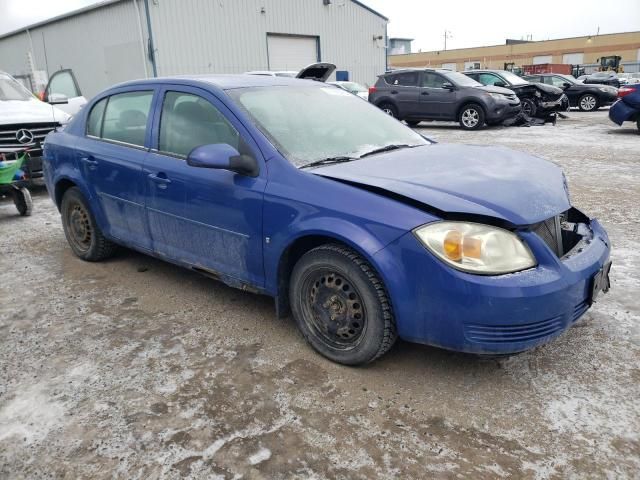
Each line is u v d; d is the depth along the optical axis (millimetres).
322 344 3008
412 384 2779
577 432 2391
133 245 4137
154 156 3730
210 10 22000
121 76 22766
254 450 2322
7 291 4113
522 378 2811
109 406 2639
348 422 2494
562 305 2531
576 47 67625
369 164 3084
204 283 4176
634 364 2904
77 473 2207
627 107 12375
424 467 2209
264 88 3621
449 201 2570
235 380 2842
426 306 2541
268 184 3020
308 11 25062
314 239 2938
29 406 2652
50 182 4852
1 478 2195
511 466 2203
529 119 15234
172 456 2293
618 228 5270
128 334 3371
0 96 7797
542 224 2725
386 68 29047
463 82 14812
